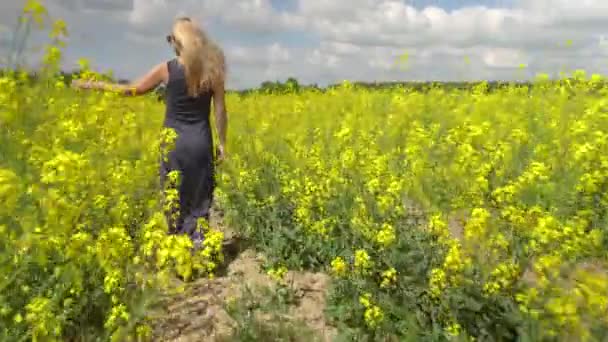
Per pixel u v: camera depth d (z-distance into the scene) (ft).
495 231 11.10
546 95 33.81
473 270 10.33
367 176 16.48
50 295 9.42
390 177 15.81
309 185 15.29
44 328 8.63
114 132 15.47
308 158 19.53
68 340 9.88
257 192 17.49
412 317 9.70
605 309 8.86
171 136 13.61
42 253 9.39
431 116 30.78
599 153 17.38
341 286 11.17
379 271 11.07
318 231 13.44
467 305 9.51
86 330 9.82
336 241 13.71
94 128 15.43
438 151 21.07
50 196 9.80
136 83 14.29
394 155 21.93
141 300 9.48
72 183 10.68
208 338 10.41
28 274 9.70
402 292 10.67
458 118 28.94
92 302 10.09
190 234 14.07
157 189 14.67
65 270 9.44
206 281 12.72
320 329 10.75
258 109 33.81
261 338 10.12
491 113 30.12
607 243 13.00
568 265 9.73
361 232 12.88
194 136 14.03
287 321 10.63
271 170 19.08
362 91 41.34
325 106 34.47
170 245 9.98
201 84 13.87
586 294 8.63
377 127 27.89
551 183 16.10
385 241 11.43
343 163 17.29
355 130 26.86
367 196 14.87
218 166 16.65
